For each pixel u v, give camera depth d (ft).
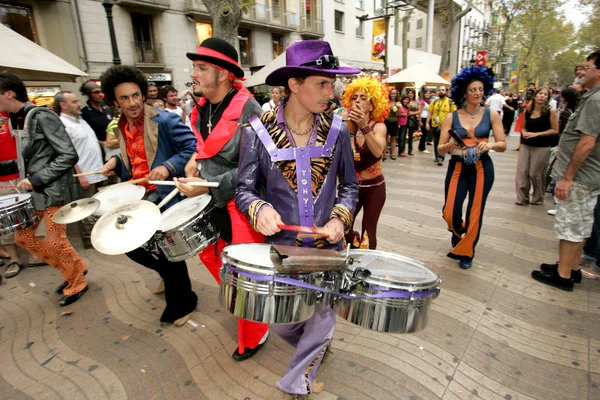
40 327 8.93
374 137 8.95
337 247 5.39
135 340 8.31
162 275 8.56
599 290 10.05
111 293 10.43
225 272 4.61
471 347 7.77
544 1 87.76
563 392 6.57
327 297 4.69
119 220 5.83
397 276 4.68
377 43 55.93
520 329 8.37
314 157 4.98
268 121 5.18
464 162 10.57
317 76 4.62
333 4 81.66
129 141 8.43
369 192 9.71
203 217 6.59
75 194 9.64
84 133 13.75
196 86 6.93
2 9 40.11
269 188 5.19
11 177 12.39
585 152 8.64
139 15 51.29
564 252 9.88
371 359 7.46
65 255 9.62
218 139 6.68
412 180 23.45
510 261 11.80
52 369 7.48
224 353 7.79
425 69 32.91
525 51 137.80
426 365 7.26
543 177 17.35
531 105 16.96
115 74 7.29
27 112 9.45
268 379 7.02
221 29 25.23
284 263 3.89
